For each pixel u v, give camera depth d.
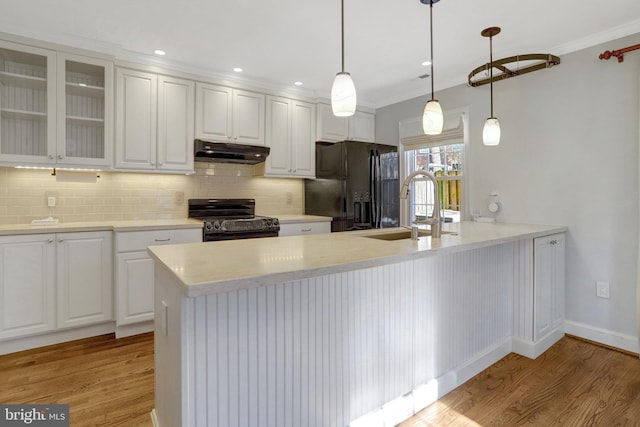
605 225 2.67
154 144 3.15
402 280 1.87
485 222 3.25
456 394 2.06
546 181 2.98
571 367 2.36
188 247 1.67
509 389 2.10
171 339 1.32
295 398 1.46
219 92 3.48
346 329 1.63
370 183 4.05
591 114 2.72
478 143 3.46
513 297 2.61
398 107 4.31
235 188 3.95
